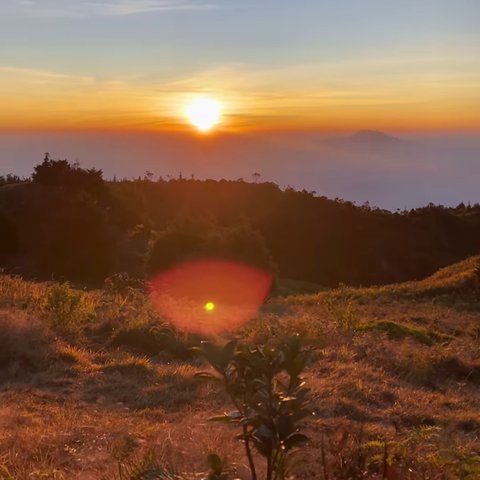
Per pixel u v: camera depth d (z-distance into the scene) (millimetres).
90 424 5980
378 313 16406
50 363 8258
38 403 6805
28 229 38031
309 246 57625
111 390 7402
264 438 2578
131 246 40938
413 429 5719
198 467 4312
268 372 2617
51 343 8984
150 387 7488
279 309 16422
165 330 9820
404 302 19312
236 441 5008
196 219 22609
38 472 4410
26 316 9695
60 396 7102
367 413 6781
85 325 10602
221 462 3201
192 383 7555
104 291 16594
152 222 53875
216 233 21828
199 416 6266
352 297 19891
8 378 7656
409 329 12109
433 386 8602
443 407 7406
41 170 48438
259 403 2619
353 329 11578
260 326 10523
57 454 4953
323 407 6719
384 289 22016
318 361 8961
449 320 15648
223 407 6703
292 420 2611
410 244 61062
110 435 5504
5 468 4277
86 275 35688
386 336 11195
